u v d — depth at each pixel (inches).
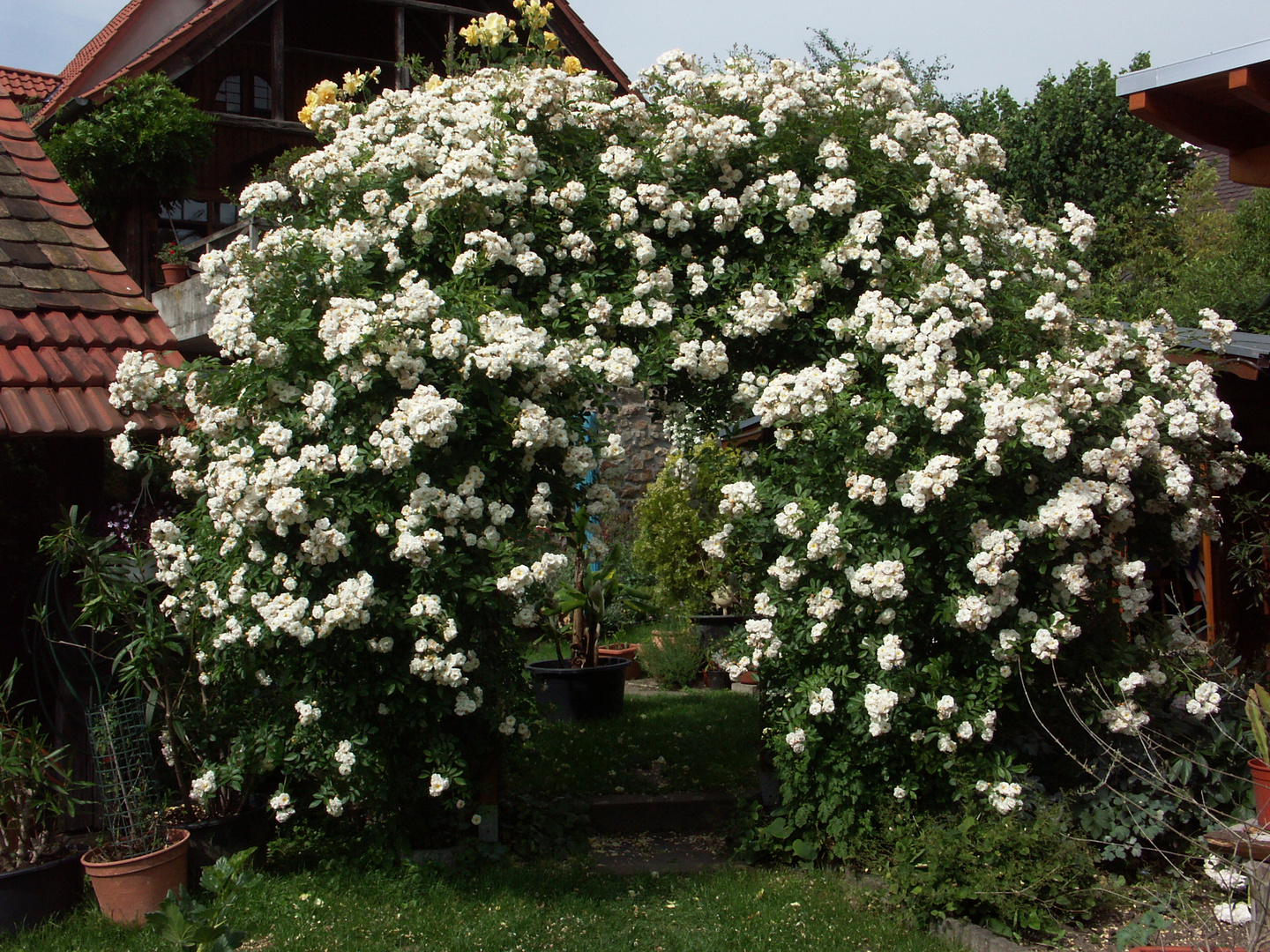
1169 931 129.3
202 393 167.3
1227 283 378.3
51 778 172.1
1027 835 144.6
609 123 197.5
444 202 174.9
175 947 117.0
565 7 443.2
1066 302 180.5
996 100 650.8
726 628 349.1
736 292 185.0
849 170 187.6
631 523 397.1
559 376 163.9
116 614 174.2
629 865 177.8
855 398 160.7
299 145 459.2
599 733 259.3
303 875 161.8
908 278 177.9
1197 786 159.9
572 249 184.1
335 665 157.2
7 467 196.4
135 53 522.3
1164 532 176.9
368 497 154.8
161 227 450.6
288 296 165.5
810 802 170.1
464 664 157.2
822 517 161.3
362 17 478.9
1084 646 165.8
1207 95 193.5
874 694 151.3
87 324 201.2
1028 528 152.9
